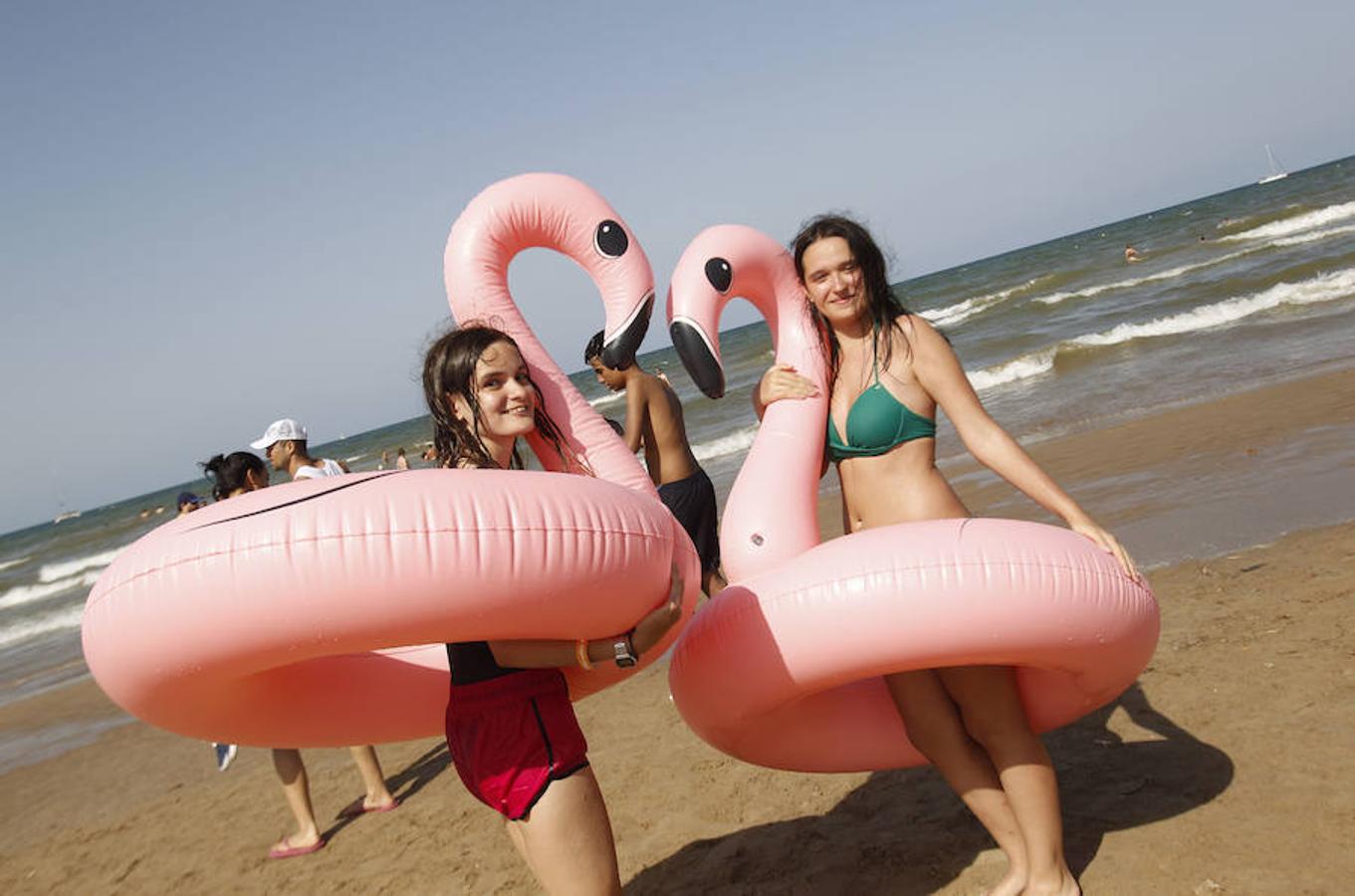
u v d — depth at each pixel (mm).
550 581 2221
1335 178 54688
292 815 5461
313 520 2137
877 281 3090
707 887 3445
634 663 2521
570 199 3439
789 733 3131
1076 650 2594
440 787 5348
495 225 3352
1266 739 3457
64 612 18531
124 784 6824
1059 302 27078
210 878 4805
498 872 4117
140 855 5383
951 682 2840
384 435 67625
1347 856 2668
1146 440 9320
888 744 3174
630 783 4641
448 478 2250
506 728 2391
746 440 17219
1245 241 31234
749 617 2703
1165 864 2846
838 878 3256
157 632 2195
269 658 2221
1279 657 4121
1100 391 12977
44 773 7508
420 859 4430
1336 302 14867
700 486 5402
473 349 2621
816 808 3902
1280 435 8086
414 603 2139
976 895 2930
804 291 3518
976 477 9852
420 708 3115
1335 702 3588
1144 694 4113
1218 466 7727
